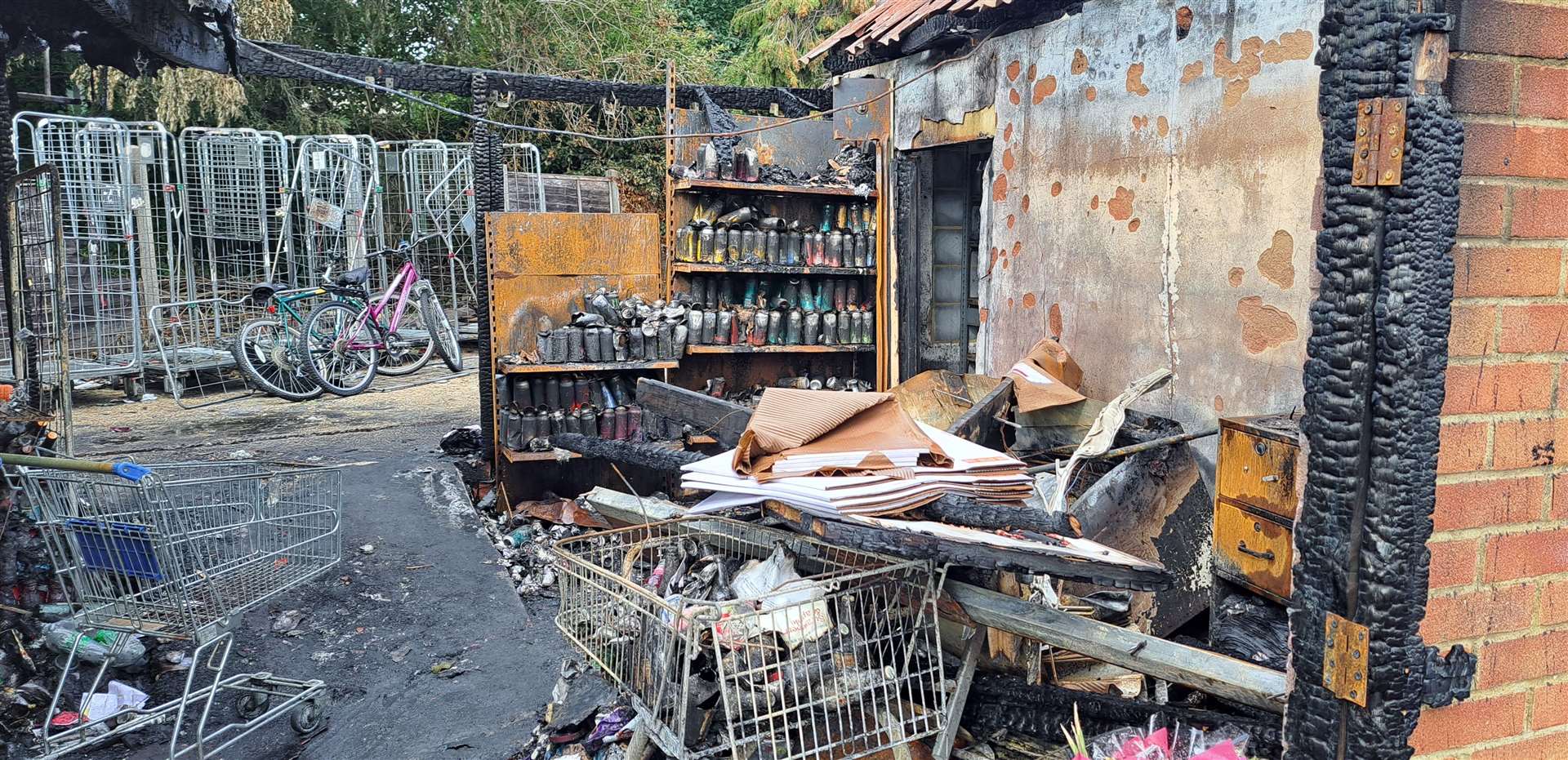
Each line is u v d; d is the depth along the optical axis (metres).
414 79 6.67
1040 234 5.86
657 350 6.62
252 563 3.73
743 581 2.94
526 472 6.69
